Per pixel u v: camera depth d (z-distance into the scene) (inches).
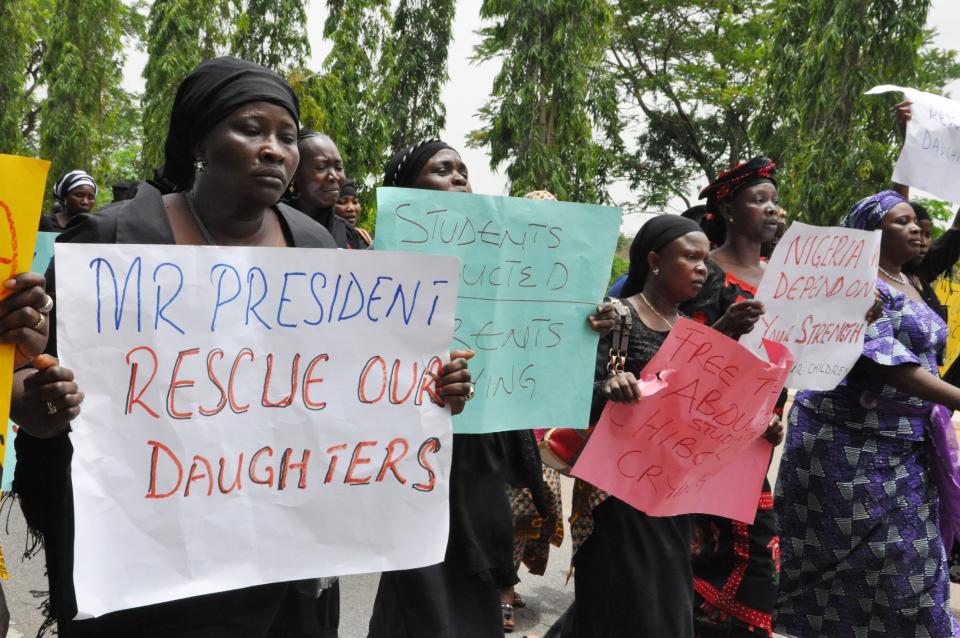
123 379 74.5
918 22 558.3
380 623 125.9
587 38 679.7
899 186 191.6
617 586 127.0
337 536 83.9
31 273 69.2
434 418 87.7
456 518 125.1
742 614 146.9
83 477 73.0
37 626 160.9
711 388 121.8
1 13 943.7
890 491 155.2
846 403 156.9
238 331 78.7
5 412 69.2
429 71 914.1
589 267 122.3
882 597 156.5
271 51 773.9
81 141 970.1
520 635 173.8
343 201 193.8
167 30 790.5
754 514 136.2
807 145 586.2
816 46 580.1
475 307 116.0
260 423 80.1
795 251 137.1
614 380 120.8
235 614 81.3
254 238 85.9
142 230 78.6
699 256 134.2
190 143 80.1
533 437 138.3
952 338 239.6
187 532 77.1
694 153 1198.9
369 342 84.3
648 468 124.3
